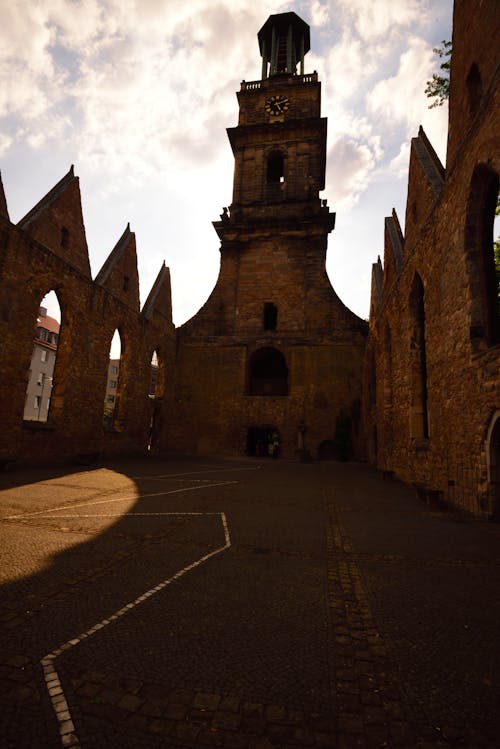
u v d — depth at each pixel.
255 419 27.88
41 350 41.34
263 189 33.12
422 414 13.10
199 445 28.20
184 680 2.48
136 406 23.34
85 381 18.27
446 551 5.43
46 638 2.94
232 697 2.33
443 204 10.38
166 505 8.34
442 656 2.82
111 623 3.21
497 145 7.53
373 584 4.21
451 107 10.45
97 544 5.36
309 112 34.09
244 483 12.68
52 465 15.84
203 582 4.16
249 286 30.83
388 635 3.12
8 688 2.35
